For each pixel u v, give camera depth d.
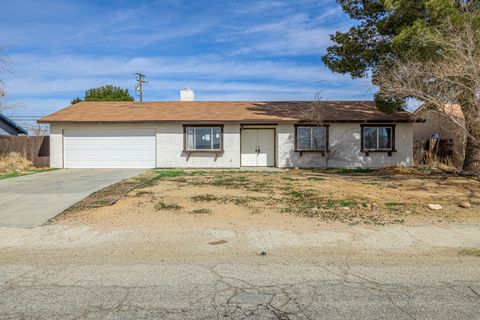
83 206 8.72
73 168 19.38
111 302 3.76
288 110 21.39
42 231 6.70
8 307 3.65
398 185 12.13
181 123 19.34
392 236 6.26
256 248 5.67
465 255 5.32
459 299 3.82
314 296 3.90
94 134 19.56
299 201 9.29
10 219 7.60
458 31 11.85
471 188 11.38
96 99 40.16
